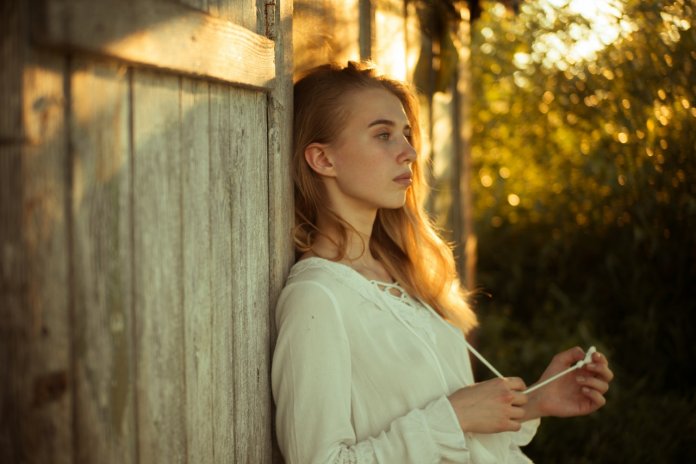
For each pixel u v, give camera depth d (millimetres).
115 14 1019
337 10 2332
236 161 1498
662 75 3369
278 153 1716
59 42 911
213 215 1387
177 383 1250
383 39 2707
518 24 4043
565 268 4680
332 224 1860
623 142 3881
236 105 1500
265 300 1662
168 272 1217
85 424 1014
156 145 1177
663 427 3406
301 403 1578
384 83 1917
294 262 1839
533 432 1975
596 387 1879
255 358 1595
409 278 1979
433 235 2078
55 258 953
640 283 4035
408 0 2971
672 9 3074
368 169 1805
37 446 932
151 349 1169
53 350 952
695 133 3482
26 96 895
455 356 1896
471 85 4852
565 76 3898
